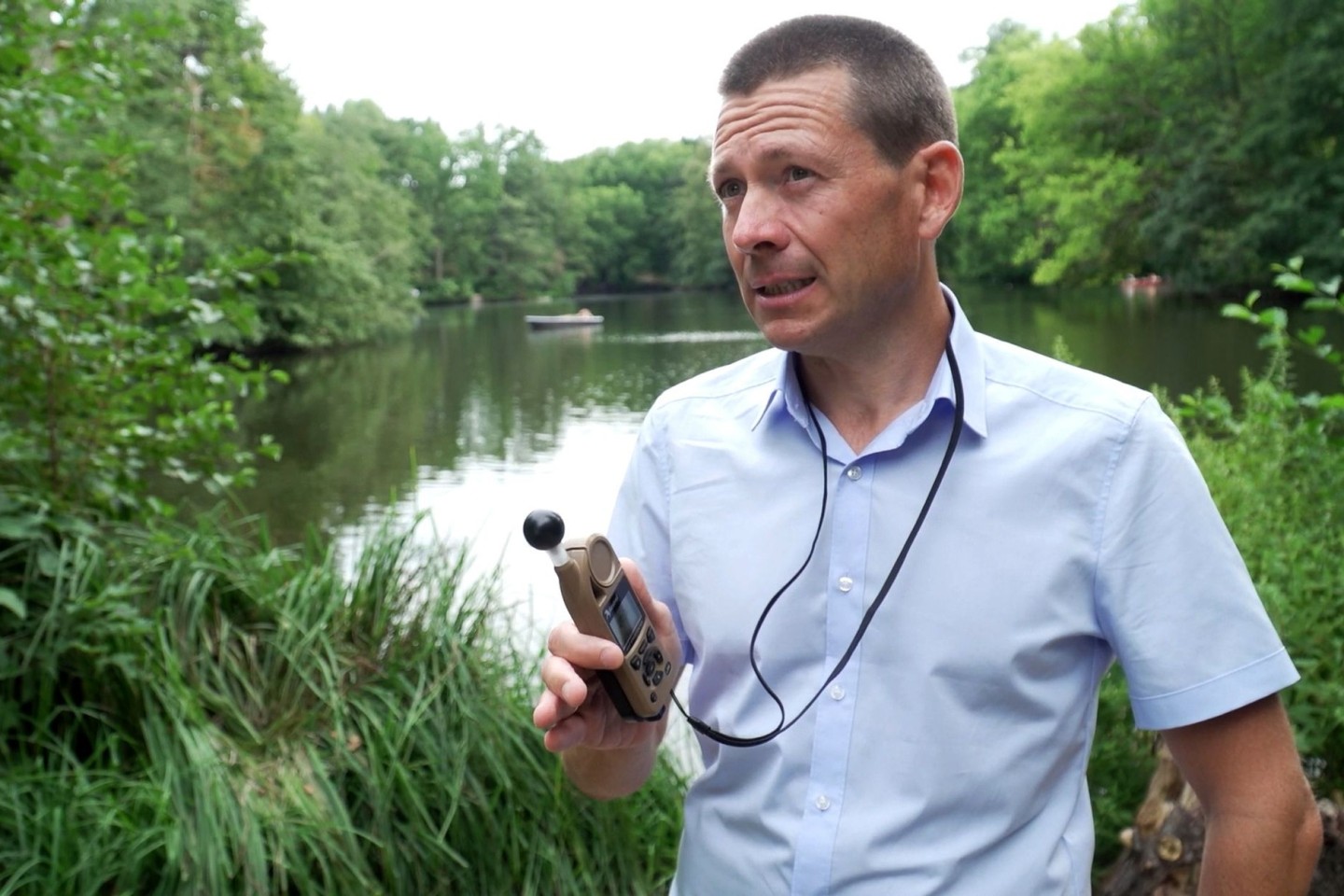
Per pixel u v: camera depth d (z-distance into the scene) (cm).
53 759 267
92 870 238
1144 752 289
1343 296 298
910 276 122
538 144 7081
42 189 325
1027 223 3294
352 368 2222
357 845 262
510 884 276
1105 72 2545
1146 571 115
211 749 262
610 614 112
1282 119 2084
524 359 2362
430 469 1072
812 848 119
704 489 132
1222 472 317
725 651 127
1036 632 116
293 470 1072
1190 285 2300
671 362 2233
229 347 2355
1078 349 1630
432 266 6153
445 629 306
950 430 122
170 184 2117
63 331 322
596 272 7562
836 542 123
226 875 241
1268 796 116
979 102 3894
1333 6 2064
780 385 128
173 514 351
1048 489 118
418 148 6300
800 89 118
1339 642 252
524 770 286
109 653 281
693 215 6969
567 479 1008
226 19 2142
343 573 340
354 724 285
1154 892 248
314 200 2698
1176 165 2378
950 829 117
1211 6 2384
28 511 310
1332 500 300
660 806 317
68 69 357
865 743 119
